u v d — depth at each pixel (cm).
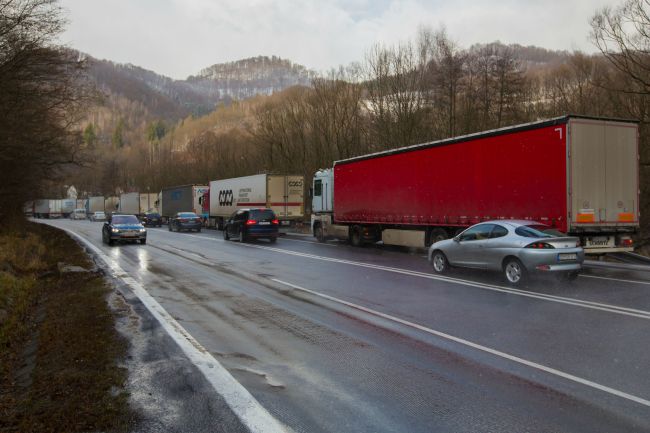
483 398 462
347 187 2286
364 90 4041
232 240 2759
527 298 947
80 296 971
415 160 1803
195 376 518
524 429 396
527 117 3772
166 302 938
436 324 752
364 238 2206
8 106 1902
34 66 1902
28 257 1614
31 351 620
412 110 3503
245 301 949
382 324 757
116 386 486
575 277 1109
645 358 574
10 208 3000
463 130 3456
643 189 2273
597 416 419
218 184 4088
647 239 2006
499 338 668
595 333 686
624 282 1126
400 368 551
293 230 3775
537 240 1066
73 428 395
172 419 414
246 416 421
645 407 437
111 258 1775
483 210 1484
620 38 2205
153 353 599
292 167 4591
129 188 11231
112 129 19125
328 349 627
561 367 546
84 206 10456
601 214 1246
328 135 4241
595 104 3100
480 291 1032
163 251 2059
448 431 394
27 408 432
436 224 1695
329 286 1123
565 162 1220
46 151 2344
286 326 748
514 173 1370
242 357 593
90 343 632
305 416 423
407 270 1386
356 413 430
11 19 1767
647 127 2289
